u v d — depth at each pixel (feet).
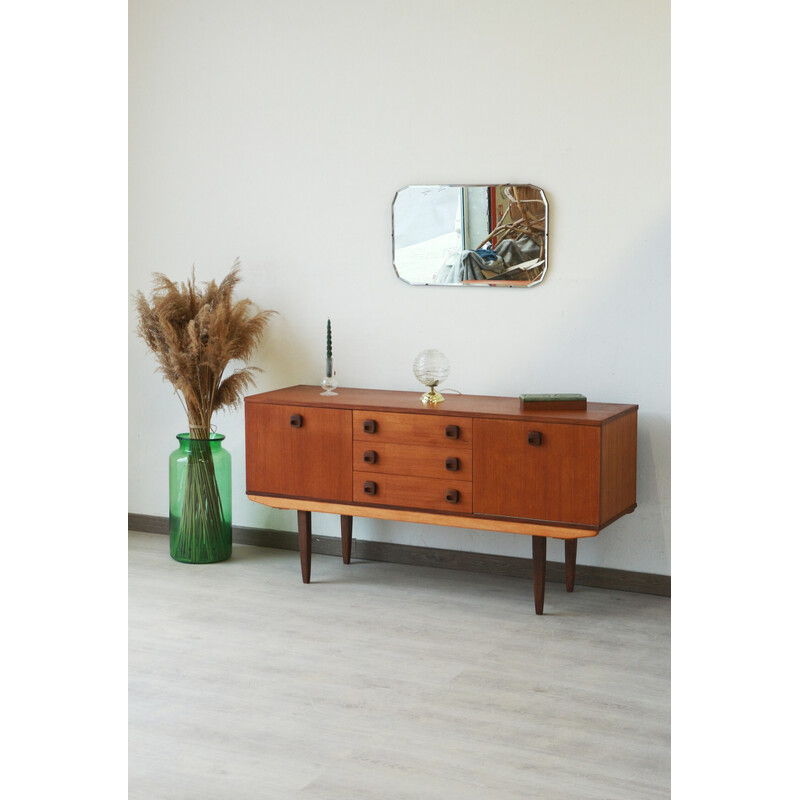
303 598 13.21
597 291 13.16
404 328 14.43
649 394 13.05
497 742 8.92
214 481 14.78
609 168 12.89
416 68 13.88
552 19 12.97
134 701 9.86
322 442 13.29
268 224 15.20
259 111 15.05
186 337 14.47
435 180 13.96
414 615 12.50
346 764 8.51
